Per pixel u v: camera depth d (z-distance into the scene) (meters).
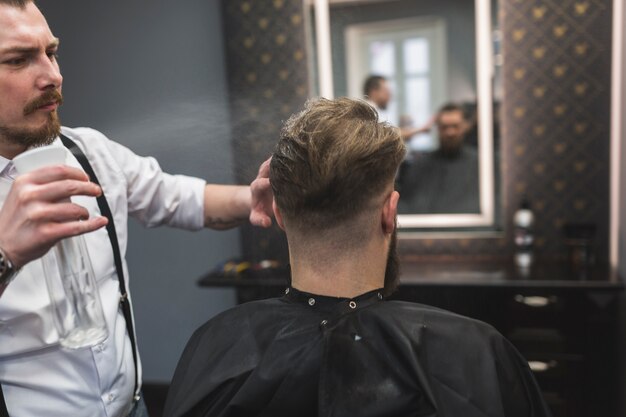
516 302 2.41
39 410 1.08
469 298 2.45
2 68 0.91
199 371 0.92
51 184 0.73
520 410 0.86
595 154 2.61
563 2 2.51
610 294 2.34
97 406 1.14
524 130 2.65
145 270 3.05
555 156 2.64
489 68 2.61
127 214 1.35
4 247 0.74
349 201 0.82
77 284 0.91
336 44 2.73
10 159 1.05
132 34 2.78
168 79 2.77
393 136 0.84
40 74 0.94
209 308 3.03
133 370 1.26
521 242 2.64
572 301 2.36
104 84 2.80
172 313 3.07
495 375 0.82
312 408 0.84
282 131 0.89
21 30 0.90
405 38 2.66
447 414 0.78
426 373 0.80
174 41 2.76
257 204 1.21
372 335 0.84
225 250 2.91
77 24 2.78
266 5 2.73
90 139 1.25
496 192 2.71
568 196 2.66
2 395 1.02
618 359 2.37
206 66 2.78
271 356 0.87
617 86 2.52
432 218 2.79
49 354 1.08
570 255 2.57
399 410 0.78
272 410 0.85
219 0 2.75
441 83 2.66
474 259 2.74
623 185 2.43
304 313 0.89
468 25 2.59
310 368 0.84
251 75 2.78
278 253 2.82
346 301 0.88
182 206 1.39
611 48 2.51
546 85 2.59
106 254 1.19
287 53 2.76
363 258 0.87
